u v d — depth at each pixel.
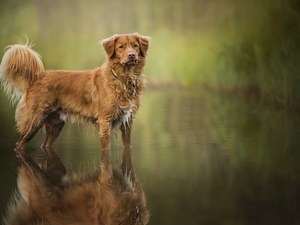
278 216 4.42
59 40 33.84
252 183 5.69
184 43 25.20
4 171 6.63
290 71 14.83
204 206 4.79
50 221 4.52
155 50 25.66
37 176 6.31
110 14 32.66
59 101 8.66
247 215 4.46
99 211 4.79
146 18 29.45
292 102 14.70
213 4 24.98
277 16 18.25
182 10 27.33
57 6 35.50
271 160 7.07
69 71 8.84
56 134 8.91
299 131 10.09
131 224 4.37
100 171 6.55
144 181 5.93
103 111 8.22
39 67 8.67
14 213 4.75
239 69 20.66
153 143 8.95
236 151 7.90
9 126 11.62
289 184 5.59
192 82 23.97
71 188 5.66
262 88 17.02
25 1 39.28
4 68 8.73
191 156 7.55
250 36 19.88
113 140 9.62
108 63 8.34
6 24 38.09
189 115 13.51
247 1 21.39
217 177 6.05
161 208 4.77
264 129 10.49
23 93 8.86
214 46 22.95
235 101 17.12
